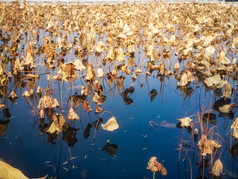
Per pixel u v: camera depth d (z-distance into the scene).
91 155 2.01
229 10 8.87
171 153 2.04
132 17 7.81
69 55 4.87
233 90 3.37
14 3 9.50
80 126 2.48
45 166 1.86
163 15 8.30
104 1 14.47
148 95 3.23
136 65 4.46
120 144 2.16
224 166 1.89
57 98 3.11
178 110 2.81
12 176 0.67
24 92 3.17
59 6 9.94
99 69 3.66
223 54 4.00
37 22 7.20
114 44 5.11
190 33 5.37
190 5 11.27
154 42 5.65
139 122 2.53
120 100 3.08
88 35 5.10
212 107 2.89
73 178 1.74
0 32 6.18
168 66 4.43
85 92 3.18
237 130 2.15
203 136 1.97
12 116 2.66
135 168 1.86
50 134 2.33
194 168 1.86
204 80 3.76
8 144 2.15
